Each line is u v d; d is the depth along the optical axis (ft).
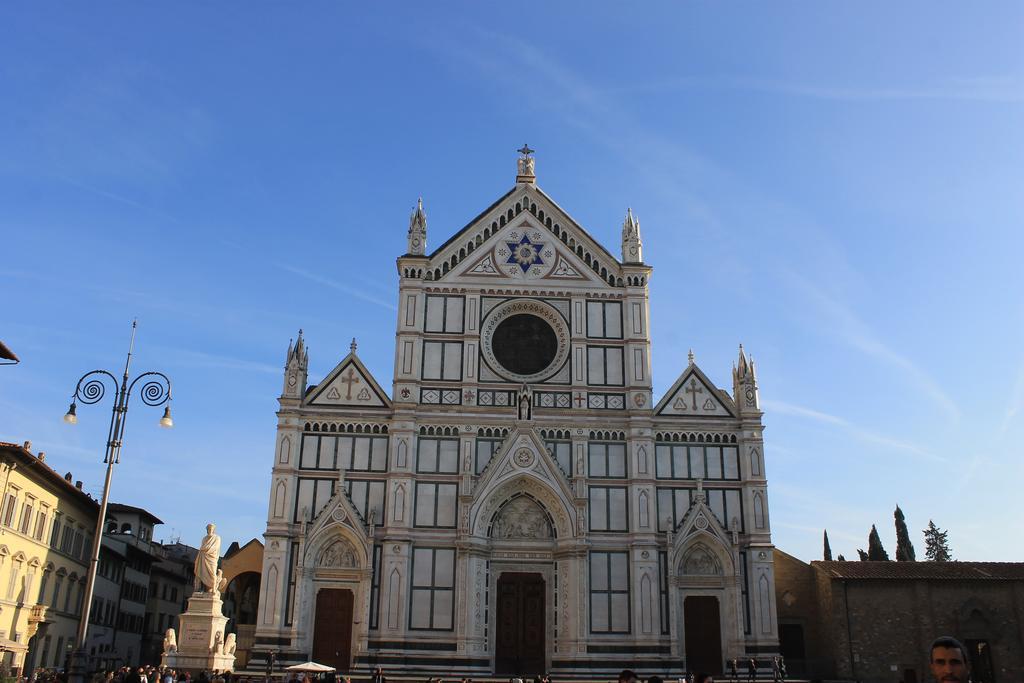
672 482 231.91
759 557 225.35
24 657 217.77
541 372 239.50
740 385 239.91
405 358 235.40
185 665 171.01
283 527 219.41
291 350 234.79
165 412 143.13
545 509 230.89
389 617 215.31
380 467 228.43
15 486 205.05
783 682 205.26
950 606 228.63
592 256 249.14
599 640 217.97
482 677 207.82
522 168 255.91
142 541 346.54
